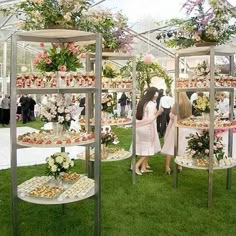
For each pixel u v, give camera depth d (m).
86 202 3.98
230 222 3.46
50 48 3.16
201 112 4.38
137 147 5.35
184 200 4.09
